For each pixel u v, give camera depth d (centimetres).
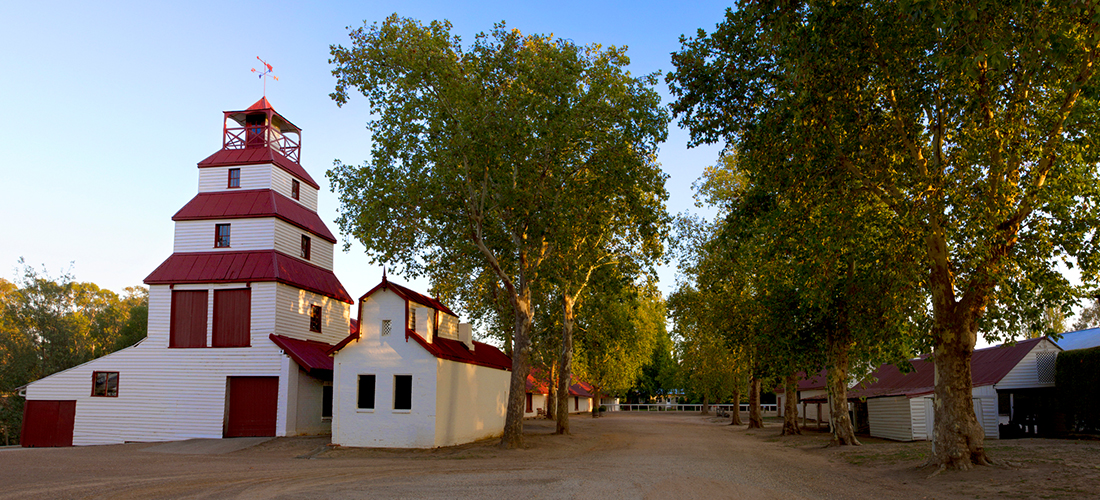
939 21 1239
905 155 1750
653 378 9600
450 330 3216
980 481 1448
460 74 2548
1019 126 1564
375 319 2736
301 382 3152
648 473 1739
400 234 2591
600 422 5172
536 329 3841
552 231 2523
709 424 4997
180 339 3194
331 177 2606
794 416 3572
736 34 1734
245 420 3086
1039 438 2606
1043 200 1519
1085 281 1595
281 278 3183
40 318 5659
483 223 2622
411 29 2541
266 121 3612
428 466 1997
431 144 2555
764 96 1761
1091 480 1338
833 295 2364
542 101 2406
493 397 3400
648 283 3472
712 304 3681
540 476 1680
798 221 1791
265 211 3322
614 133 2634
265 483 1582
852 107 1672
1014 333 1658
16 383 5325
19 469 1898
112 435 3139
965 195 1505
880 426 3198
